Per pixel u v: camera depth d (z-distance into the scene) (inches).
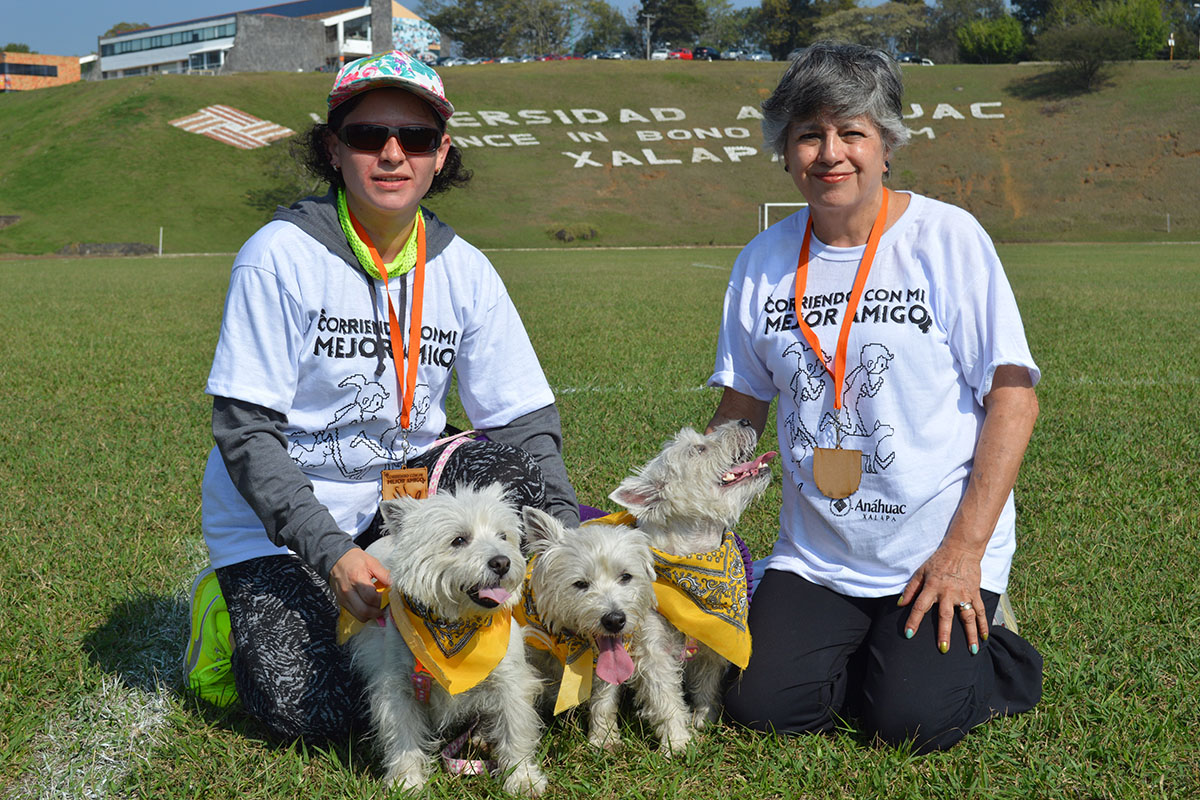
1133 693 140.9
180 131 2568.9
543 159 2672.2
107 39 4067.4
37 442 294.8
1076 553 194.7
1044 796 120.3
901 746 131.1
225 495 142.7
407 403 144.6
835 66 137.1
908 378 139.5
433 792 123.7
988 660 138.0
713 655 144.6
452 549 120.6
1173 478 244.2
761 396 161.8
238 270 136.3
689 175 2596.0
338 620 135.5
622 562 133.8
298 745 134.3
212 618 143.1
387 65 130.1
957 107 2837.1
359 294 139.6
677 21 4808.1
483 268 152.9
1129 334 525.7
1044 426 305.7
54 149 2496.3
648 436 295.0
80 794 123.5
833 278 146.1
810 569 148.0
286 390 137.1
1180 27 4028.1
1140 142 2497.5
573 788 125.3
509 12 4510.3
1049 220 2220.7
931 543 140.5
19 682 147.1
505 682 127.0
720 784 127.0
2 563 194.1
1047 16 4087.1
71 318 660.7
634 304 739.4
